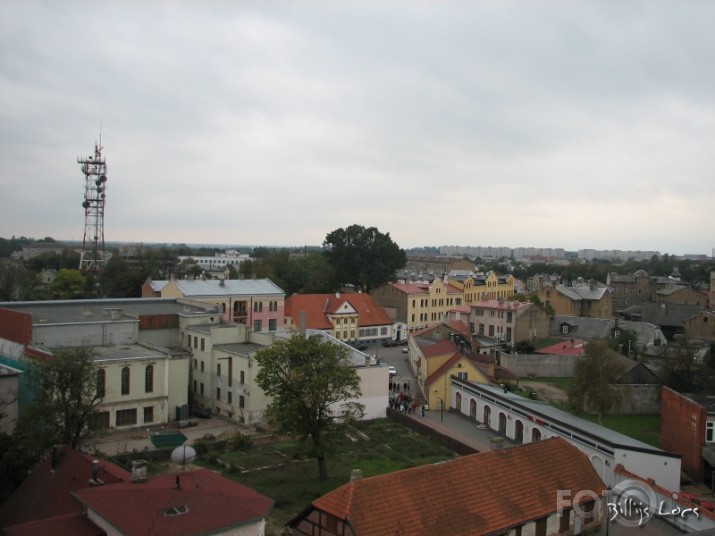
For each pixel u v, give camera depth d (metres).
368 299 121.88
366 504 31.31
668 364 72.94
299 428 47.91
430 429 60.19
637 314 130.12
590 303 134.88
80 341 66.88
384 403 68.44
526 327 112.00
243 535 26.80
